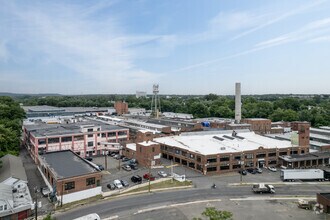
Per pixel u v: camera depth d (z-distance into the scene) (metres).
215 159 88.69
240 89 179.38
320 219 54.38
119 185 72.38
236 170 91.94
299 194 69.19
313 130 139.75
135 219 53.88
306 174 79.81
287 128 160.12
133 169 90.50
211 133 131.25
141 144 97.50
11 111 136.00
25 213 54.81
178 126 149.12
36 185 74.12
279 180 81.31
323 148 113.25
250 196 67.50
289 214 56.88
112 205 61.03
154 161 96.62
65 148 105.19
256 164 95.94
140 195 67.38
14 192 62.59
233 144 105.88
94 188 67.00
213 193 69.31
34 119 175.62
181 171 90.06
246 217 55.22
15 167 73.62
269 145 104.50
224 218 43.19
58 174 66.38
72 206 60.53
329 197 58.38
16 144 101.69
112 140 118.06
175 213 56.78
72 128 119.62
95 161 101.38
